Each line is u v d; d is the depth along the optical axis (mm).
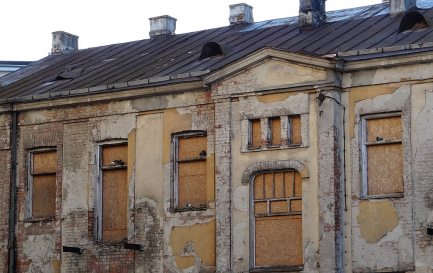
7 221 34688
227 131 30641
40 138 34562
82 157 33688
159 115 32344
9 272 34375
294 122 29828
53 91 34625
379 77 28781
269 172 30031
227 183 30438
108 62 37094
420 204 27859
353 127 29047
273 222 29781
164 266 31516
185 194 31672
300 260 29219
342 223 28859
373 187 28766
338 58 28859
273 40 33656
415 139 28141
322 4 34156
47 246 33906
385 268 28125
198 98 31609
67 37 41844
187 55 34875
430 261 27516
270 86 29953
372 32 31281
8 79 38594
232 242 30188
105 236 33062
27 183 34719
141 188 32344
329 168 28891
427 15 31281
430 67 28094
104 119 33406
